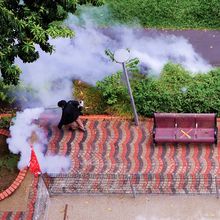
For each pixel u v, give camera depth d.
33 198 13.77
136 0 19.62
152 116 15.69
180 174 14.09
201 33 18.61
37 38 12.71
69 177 14.12
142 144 15.09
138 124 15.55
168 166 14.43
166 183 13.80
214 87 16.02
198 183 13.74
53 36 13.07
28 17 12.87
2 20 12.01
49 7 13.43
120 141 15.23
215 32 18.59
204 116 14.52
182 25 18.89
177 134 14.71
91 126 15.70
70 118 14.92
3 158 14.88
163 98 15.59
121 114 15.88
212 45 18.20
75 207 13.68
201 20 18.91
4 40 12.38
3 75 12.84
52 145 15.27
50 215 13.58
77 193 13.89
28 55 12.98
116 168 14.54
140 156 14.78
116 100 16.06
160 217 13.30
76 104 14.95
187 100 15.52
